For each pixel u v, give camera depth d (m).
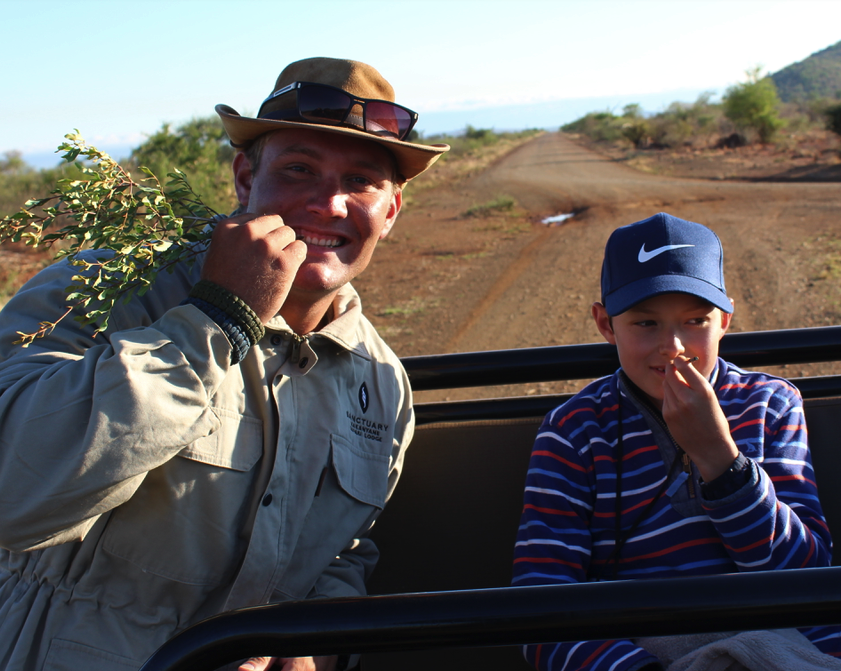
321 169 1.58
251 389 1.50
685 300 1.52
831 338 1.67
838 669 1.16
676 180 25.86
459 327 8.45
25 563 1.44
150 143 22.08
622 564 1.53
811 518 1.44
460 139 71.88
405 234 16.89
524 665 1.59
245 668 1.42
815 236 11.92
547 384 5.77
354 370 1.67
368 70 1.68
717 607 0.93
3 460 1.19
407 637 0.96
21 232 1.31
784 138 40.78
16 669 1.33
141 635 1.39
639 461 1.56
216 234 1.32
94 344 1.44
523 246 14.02
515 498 1.73
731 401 1.60
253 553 1.43
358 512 1.63
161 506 1.38
